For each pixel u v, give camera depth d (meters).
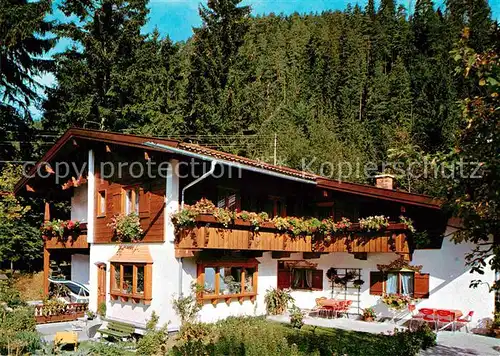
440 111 33.19
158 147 12.98
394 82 40.06
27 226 21.73
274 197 16.59
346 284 16.45
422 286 14.83
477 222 5.91
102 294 15.59
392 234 14.35
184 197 13.66
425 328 12.52
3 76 24.47
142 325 13.36
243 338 11.11
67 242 17.09
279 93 40.16
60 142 16.33
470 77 6.16
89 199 16.22
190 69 29.94
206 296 13.80
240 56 30.30
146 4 28.00
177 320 13.02
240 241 13.59
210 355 10.09
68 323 15.49
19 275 21.69
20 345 10.59
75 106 26.25
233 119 29.11
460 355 10.84
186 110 29.42
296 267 17.50
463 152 5.94
